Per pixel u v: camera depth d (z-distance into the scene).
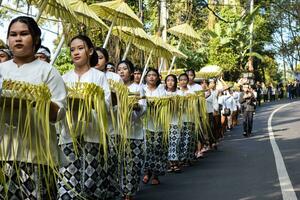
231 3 33.78
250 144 13.12
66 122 4.90
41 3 5.64
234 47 30.94
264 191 7.22
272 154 10.89
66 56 14.05
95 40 14.63
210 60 30.00
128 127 6.25
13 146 3.66
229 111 15.52
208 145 12.16
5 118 3.71
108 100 5.22
